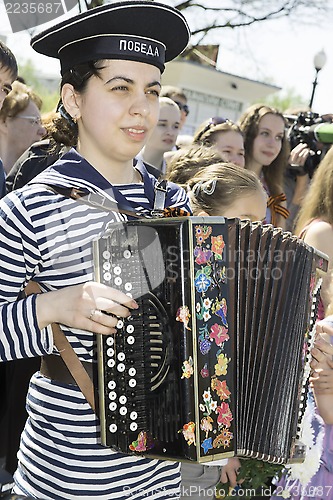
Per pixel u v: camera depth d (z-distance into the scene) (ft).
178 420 5.82
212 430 5.90
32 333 5.95
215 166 8.38
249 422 6.56
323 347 7.84
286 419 6.85
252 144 13.44
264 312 6.57
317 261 7.28
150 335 5.86
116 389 5.85
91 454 6.10
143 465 6.26
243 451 6.55
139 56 6.23
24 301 6.01
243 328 6.41
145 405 5.89
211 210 7.97
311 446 8.13
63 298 5.91
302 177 14.21
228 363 5.99
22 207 6.09
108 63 6.21
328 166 10.86
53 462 6.17
